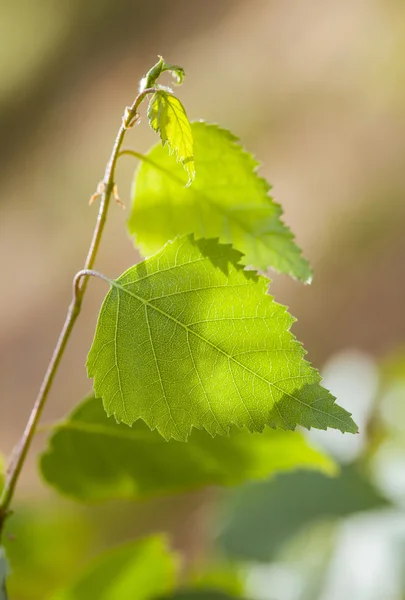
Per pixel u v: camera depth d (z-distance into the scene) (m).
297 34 1.92
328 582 0.55
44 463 0.39
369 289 1.33
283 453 0.40
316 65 1.80
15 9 2.46
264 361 0.34
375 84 1.67
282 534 0.59
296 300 1.39
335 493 0.60
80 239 1.80
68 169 2.02
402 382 0.65
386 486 0.60
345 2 1.90
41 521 0.53
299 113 1.74
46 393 0.36
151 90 0.34
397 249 1.36
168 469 0.40
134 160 1.46
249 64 1.93
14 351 1.60
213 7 2.19
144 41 2.24
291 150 1.68
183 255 0.34
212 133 0.37
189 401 0.34
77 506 0.80
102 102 2.16
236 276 0.34
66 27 2.42
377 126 1.59
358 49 1.76
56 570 0.53
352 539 0.57
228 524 0.62
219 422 0.34
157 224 0.37
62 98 2.27
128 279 0.34
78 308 0.35
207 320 0.34
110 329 0.34
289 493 0.61
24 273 1.82
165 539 0.43
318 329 1.34
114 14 2.36
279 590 0.56
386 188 1.47
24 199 2.04
